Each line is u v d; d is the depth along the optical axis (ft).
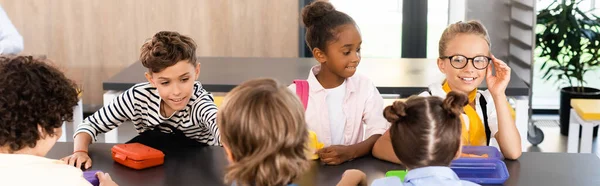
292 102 4.24
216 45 14.90
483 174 5.85
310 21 6.72
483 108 6.91
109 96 9.86
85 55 15.01
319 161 6.18
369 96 6.92
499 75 6.44
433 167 4.59
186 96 6.70
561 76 14.11
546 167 6.09
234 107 4.20
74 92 4.97
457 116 4.66
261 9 14.67
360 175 5.60
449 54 6.74
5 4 14.74
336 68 6.62
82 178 4.73
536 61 15.23
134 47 14.93
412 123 4.60
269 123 4.12
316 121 6.81
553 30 13.42
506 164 6.17
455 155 4.71
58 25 14.84
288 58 11.98
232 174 4.23
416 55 14.98
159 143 6.75
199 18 14.76
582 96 13.61
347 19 6.56
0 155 4.48
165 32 6.62
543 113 15.55
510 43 13.47
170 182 5.79
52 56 14.99
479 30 6.71
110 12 14.78
